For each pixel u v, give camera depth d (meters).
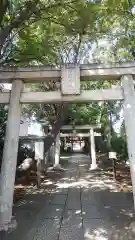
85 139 22.84
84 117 13.14
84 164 13.52
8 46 5.19
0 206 3.86
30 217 4.29
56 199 5.67
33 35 4.91
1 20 3.71
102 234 3.48
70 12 4.21
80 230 3.64
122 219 4.12
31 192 6.48
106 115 13.01
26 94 4.36
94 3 4.14
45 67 4.37
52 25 4.86
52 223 3.96
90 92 4.27
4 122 5.87
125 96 4.14
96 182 8.00
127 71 4.22
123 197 5.76
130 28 5.74
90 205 5.09
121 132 12.90
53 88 7.54
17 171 7.67
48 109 10.71
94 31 4.93
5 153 4.07
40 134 10.70
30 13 3.96
